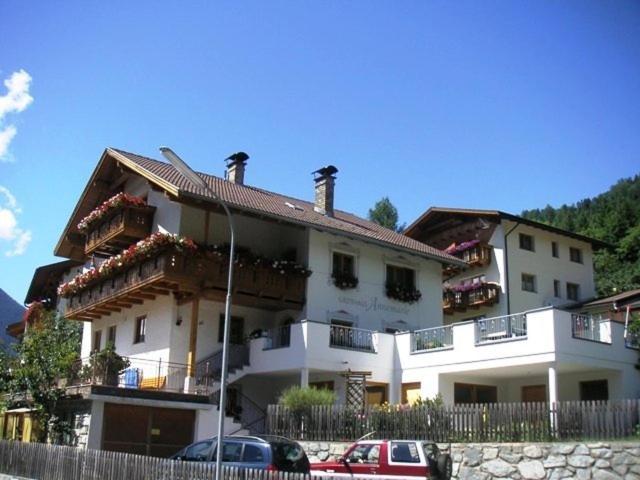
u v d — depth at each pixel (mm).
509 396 26500
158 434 22031
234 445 14789
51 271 43562
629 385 23594
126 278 26594
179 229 26719
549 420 17109
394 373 26906
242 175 33594
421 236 43750
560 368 23000
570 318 22203
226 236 28250
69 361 22891
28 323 38719
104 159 31062
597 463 15562
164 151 12969
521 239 39469
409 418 19594
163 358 26203
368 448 16266
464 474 17938
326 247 29062
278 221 26891
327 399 22344
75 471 16625
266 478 11859
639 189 68375
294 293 27438
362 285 29953
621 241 56656
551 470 16328
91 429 20672
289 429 22047
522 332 22812
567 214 71188
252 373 26516
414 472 15312
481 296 37594
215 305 27359
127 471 14797
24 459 18953
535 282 39312
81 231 31344
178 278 24188
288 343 25609
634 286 50250
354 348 26047
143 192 29984
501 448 17391
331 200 33094
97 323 32500
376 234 31969
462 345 24312
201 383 24781
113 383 21609
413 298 31438
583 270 42219
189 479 13133
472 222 40500
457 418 18719
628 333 24516
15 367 23031
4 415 27297
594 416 16453
